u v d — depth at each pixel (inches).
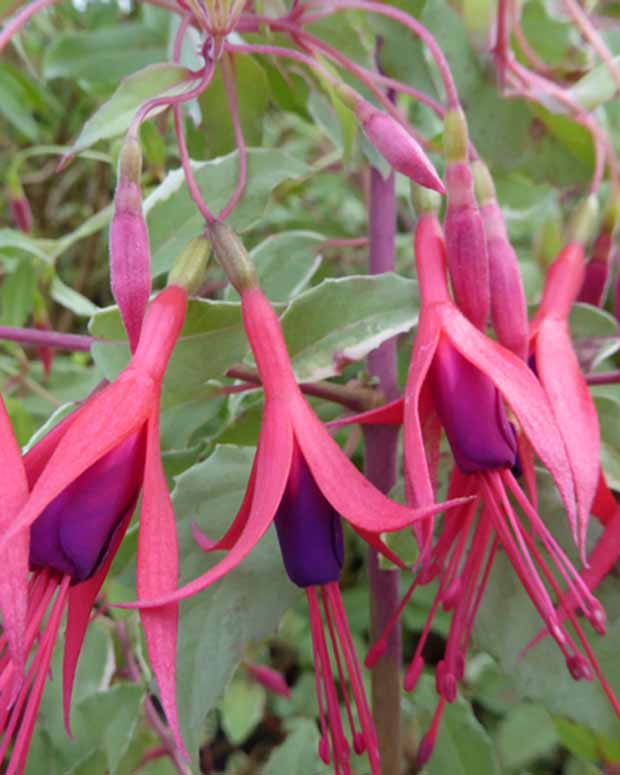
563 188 5.9
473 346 3.7
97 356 4.5
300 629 9.8
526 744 8.6
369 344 4.6
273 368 3.8
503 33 5.3
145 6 7.0
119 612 6.7
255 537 3.3
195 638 4.7
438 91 5.6
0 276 9.0
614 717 4.7
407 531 4.8
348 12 5.3
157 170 6.4
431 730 4.0
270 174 5.1
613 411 5.1
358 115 3.9
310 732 5.8
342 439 7.5
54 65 7.0
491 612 4.8
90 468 3.5
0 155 11.4
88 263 10.5
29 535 3.3
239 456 5.0
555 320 4.3
